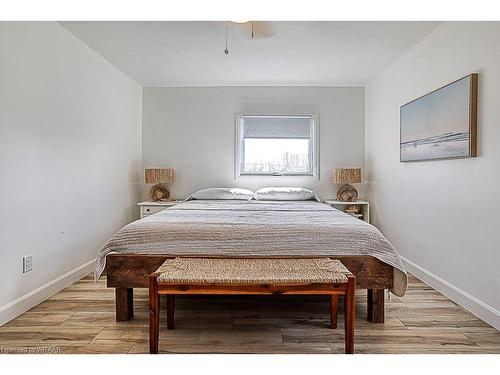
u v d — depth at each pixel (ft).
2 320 8.55
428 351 7.27
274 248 8.73
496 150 8.37
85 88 12.57
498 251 8.30
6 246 8.70
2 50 8.52
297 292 7.04
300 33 11.40
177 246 8.79
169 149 18.12
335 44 12.39
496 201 8.37
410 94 12.92
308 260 8.26
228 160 18.10
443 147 10.50
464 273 9.66
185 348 7.41
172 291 7.05
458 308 9.66
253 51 13.10
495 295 8.42
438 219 11.02
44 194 10.25
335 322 8.46
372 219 17.12
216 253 8.73
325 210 12.44
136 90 17.51
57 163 10.90
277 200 16.47
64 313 9.30
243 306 9.95
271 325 8.62
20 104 9.18
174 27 10.92
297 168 18.21
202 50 13.01
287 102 18.07
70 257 11.74
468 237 9.47
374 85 16.69
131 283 8.67
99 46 12.68
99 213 13.82
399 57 13.79
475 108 9.13
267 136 18.20
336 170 17.17
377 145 16.38
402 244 13.74
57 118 10.86
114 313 9.31
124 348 7.41
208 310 9.62
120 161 15.72
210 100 18.04
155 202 17.04
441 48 10.79
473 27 9.24
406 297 10.53
